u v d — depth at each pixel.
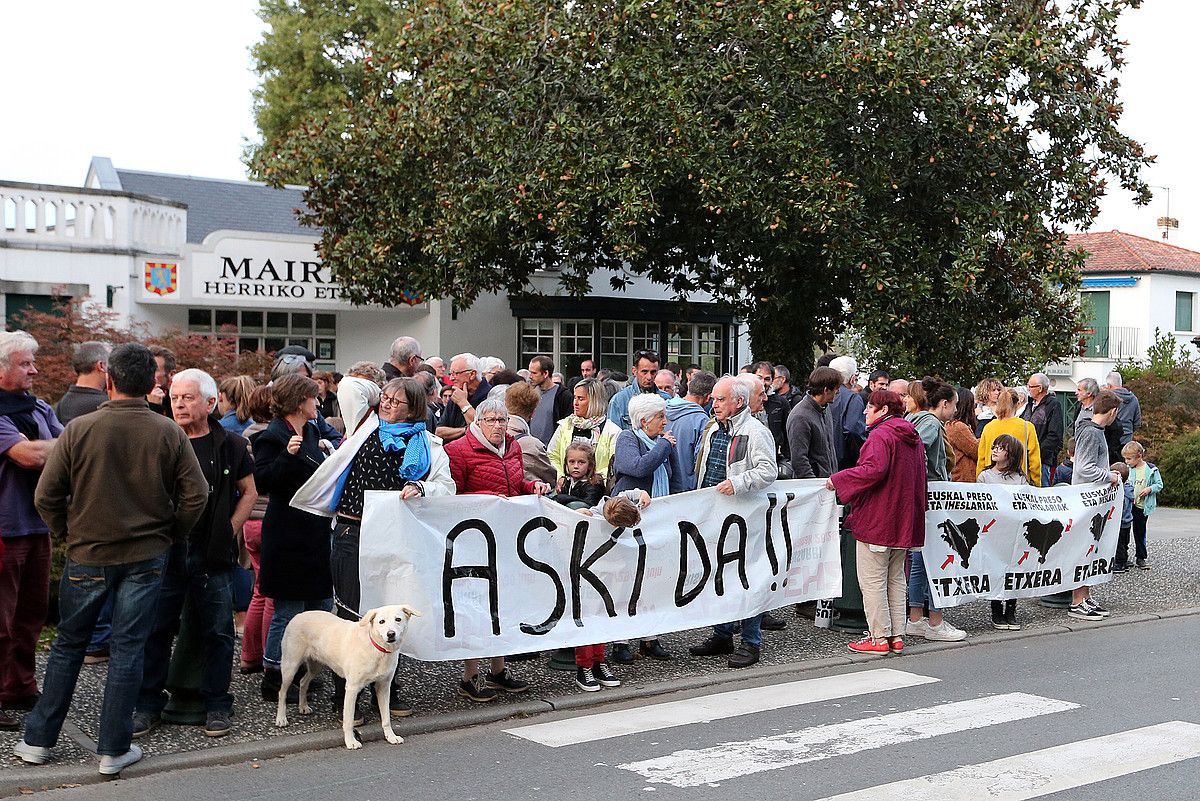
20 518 6.38
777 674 8.33
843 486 8.78
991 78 17.64
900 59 16.89
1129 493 13.51
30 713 5.99
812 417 9.68
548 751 6.36
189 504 5.93
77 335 13.74
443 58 18.52
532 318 24.19
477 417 7.57
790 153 16.91
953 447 10.50
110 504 5.75
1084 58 18.48
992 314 19.72
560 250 20.28
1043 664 8.69
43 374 11.31
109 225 20.39
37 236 19.52
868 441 8.84
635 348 25.47
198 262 21.25
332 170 19.89
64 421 7.11
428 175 19.12
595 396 9.44
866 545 8.88
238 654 8.18
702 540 8.46
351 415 6.96
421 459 7.02
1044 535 10.31
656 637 8.69
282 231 25.92
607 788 5.73
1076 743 6.58
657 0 17.41
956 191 18.78
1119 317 39.09
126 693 5.79
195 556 6.38
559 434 9.52
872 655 8.89
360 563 6.81
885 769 6.07
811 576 9.30
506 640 7.38
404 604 6.81
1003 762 6.20
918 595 9.59
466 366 9.67
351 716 6.35
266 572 6.87
